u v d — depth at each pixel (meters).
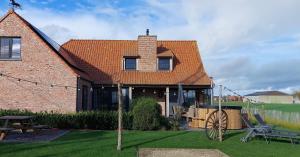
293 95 118.44
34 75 26.45
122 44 37.56
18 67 26.48
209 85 31.91
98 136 18.78
